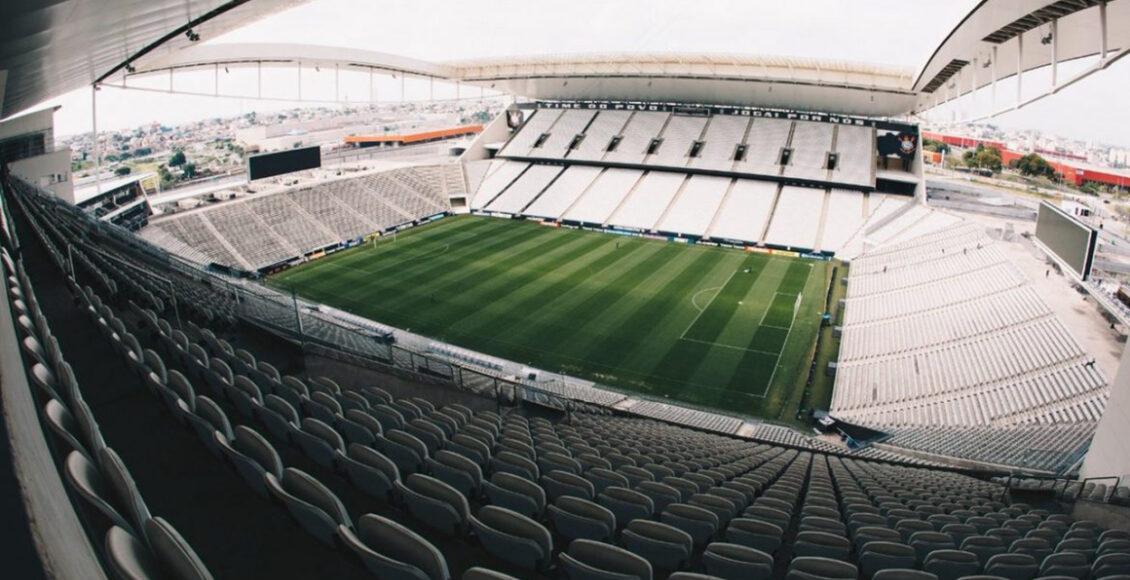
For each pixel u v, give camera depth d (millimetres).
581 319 41781
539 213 68750
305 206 61875
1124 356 18922
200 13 22516
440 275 50469
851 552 9484
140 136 170875
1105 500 15984
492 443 12047
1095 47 32594
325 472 8180
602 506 8539
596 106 82625
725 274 50875
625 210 66250
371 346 22422
